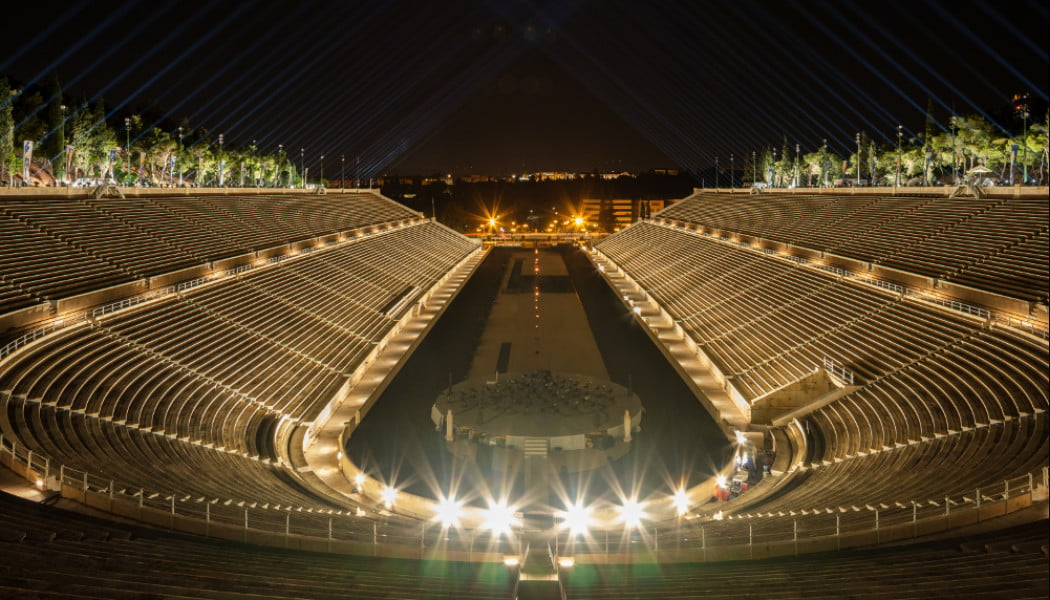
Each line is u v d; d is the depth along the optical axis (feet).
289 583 49.29
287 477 90.17
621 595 50.62
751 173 481.46
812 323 148.77
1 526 54.34
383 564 57.11
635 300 233.96
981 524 59.67
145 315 127.13
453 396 131.03
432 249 329.72
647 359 168.86
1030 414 87.20
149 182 306.55
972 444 84.48
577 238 525.34
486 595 50.37
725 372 139.44
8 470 68.95
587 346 182.60
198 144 321.11
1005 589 45.80
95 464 74.79
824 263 193.47
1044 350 102.17
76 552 50.70
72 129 218.79
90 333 111.96
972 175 250.16
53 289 121.08
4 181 208.64
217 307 145.38
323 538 61.21
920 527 59.98
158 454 84.48
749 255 229.66
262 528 62.39
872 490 77.97
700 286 217.77
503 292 268.62
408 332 186.60
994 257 143.95
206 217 216.95
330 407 122.01
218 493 74.38
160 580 47.11
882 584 49.08
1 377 89.45
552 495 97.96
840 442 100.89
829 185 362.94
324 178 500.74
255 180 400.06
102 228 164.86
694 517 82.38
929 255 161.07
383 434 120.16
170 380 108.17
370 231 313.94
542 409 122.31
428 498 95.50
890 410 103.45
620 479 103.40
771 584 51.13
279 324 151.43
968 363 107.14
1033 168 252.62
